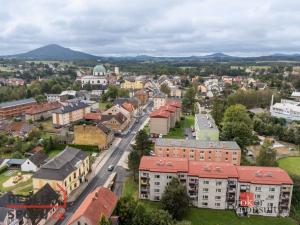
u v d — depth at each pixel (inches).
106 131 5147.6
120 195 3484.3
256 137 5625.0
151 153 4517.7
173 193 3065.9
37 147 4909.0
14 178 3870.6
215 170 3326.8
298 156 5118.1
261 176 3243.1
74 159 3782.0
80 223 2438.5
